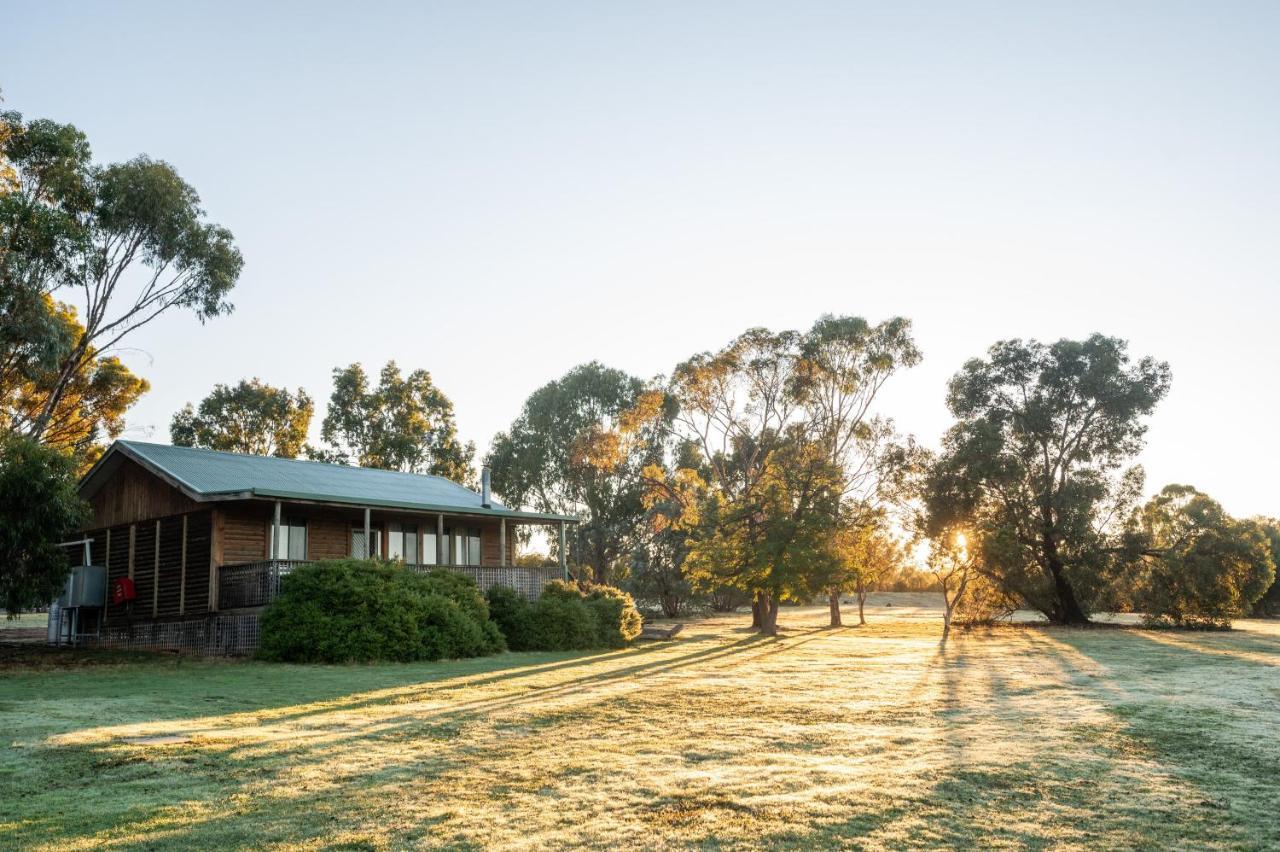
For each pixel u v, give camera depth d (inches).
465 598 888.9
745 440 1736.0
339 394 2332.7
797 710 470.0
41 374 1218.0
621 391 2406.5
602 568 2295.8
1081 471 1748.3
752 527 1424.7
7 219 1002.1
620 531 2304.4
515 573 1085.8
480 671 687.7
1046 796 277.9
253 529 941.8
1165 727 412.8
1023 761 331.0
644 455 2310.5
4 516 787.4
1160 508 1740.9
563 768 316.8
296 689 555.2
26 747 351.9
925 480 1684.3
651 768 317.4
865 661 832.9
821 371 1583.4
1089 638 1294.3
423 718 434.9
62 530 830.5
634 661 818.2
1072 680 641.0
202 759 330.0
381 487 1114.7
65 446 1373.0
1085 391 1733.5
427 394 2401.6
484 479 1159.0
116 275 1195.9
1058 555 1743.4
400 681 607.5
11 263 1021.2
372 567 826.2
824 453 1486.2
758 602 1716.3
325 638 758.5
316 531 999.6
